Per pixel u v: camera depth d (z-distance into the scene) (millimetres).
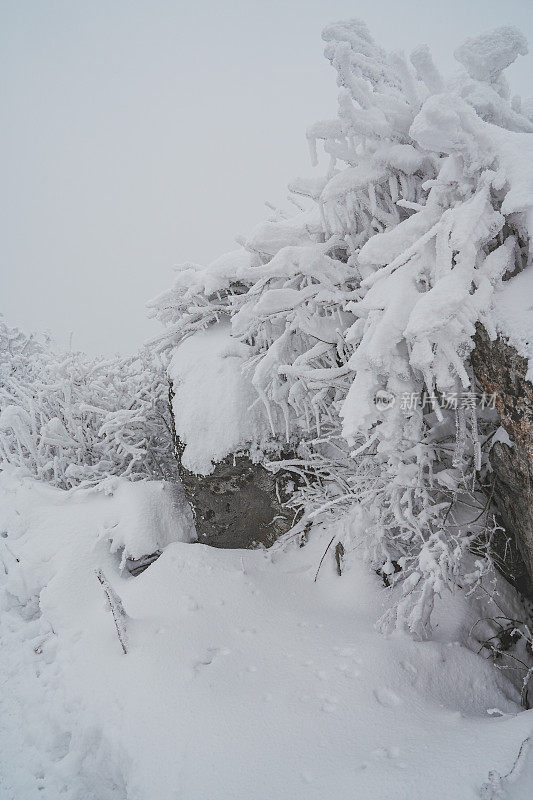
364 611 2824
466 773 1622
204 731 2098
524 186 1993
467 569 2779
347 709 2105
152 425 4598
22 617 3514
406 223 2350
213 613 2836
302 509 3396
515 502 2434
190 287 3873
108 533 3531
